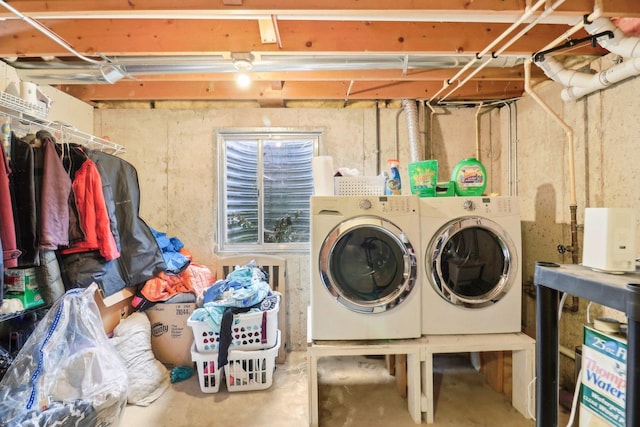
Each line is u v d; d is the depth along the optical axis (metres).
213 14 1.47
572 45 1.70
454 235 2.04
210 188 2.93
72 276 1.99
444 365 2.54
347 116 2.95
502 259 2.05
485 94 2.71
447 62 2.03
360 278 2.01
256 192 3.00
